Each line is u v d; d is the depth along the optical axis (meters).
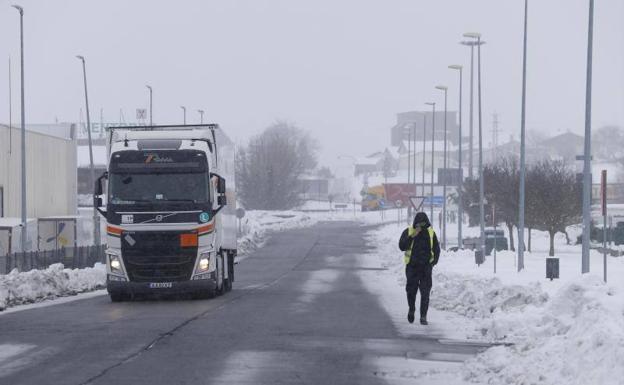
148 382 23.84
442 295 51.66
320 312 43.50
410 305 38.69
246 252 128.75
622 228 132.50
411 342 32.19
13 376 24.67
